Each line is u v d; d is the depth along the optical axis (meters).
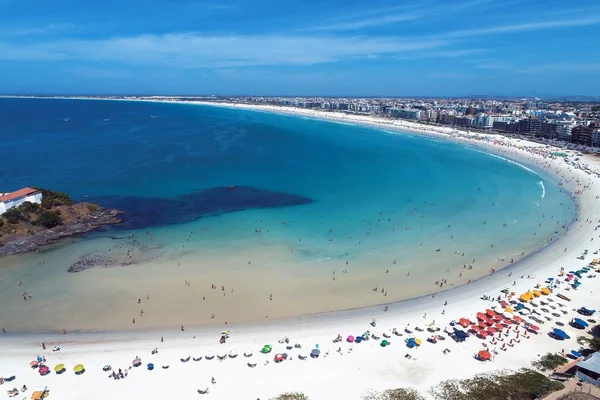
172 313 69.25
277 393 51.50
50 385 52.72
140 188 143.75
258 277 82.06
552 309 70.25
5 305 71.19
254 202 130.62
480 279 82.38
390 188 151.12
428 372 55.44
